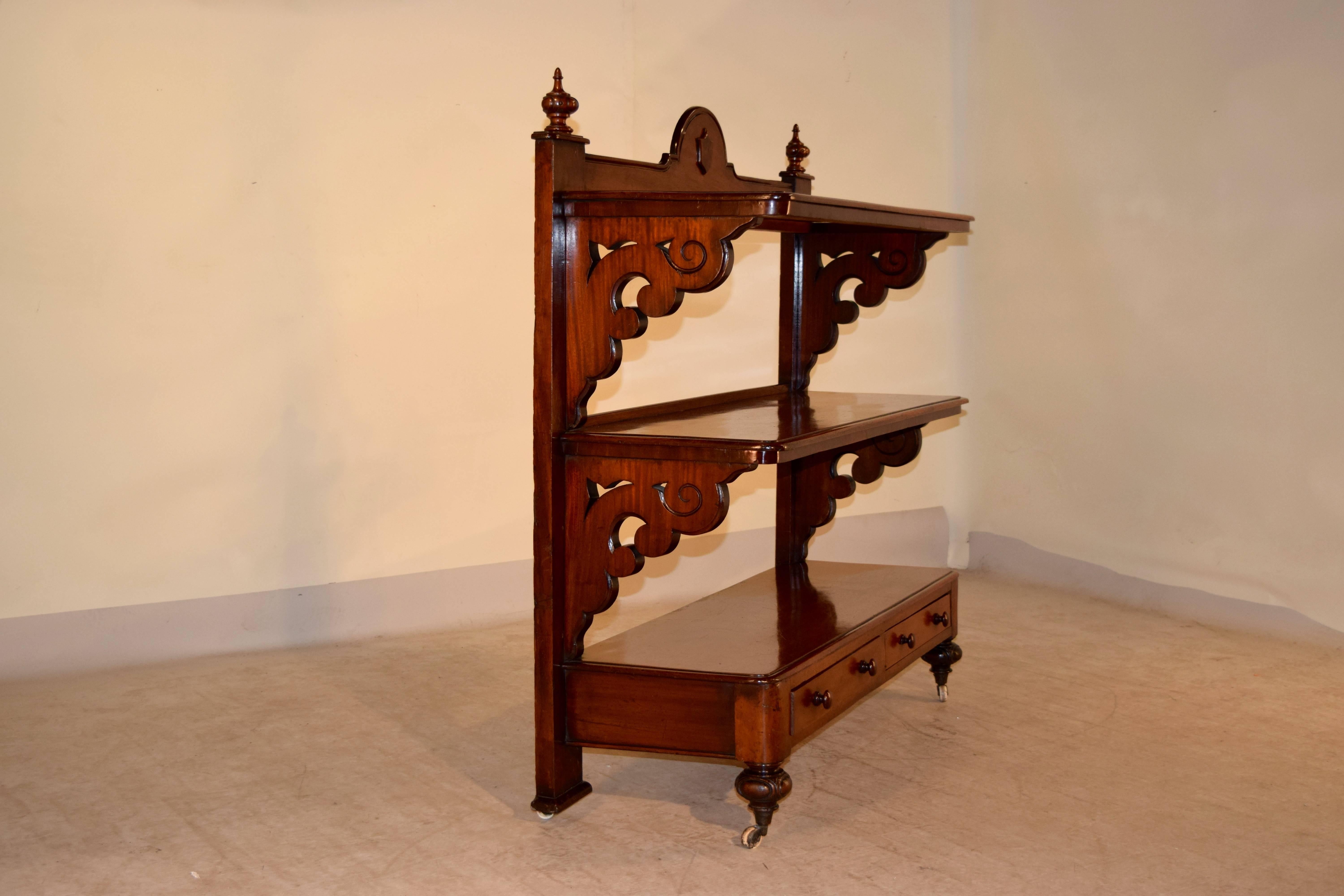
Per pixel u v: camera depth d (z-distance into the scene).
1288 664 3.85
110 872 2.37
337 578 4.11
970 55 5.14
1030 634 4.21
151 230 3.70
